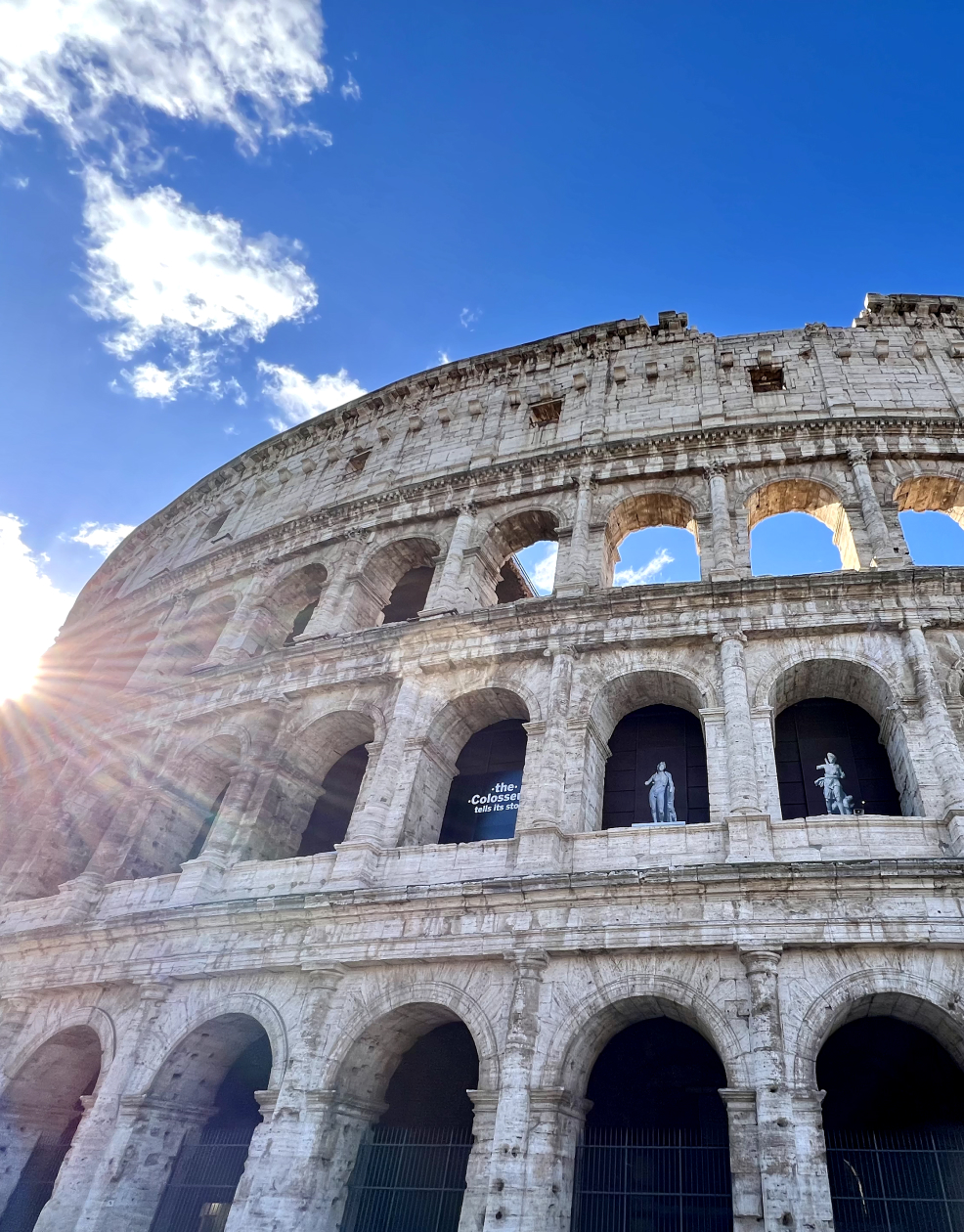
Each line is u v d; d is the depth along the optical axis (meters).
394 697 33.03
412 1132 26.20
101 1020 29.55
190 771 37.25
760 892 23.00
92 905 33.72
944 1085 24.61
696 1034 27.09
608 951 23.36
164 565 58.47
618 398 44.16
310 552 45.84
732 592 30.34
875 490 35.75
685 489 37.75
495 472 41.81
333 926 26.72
